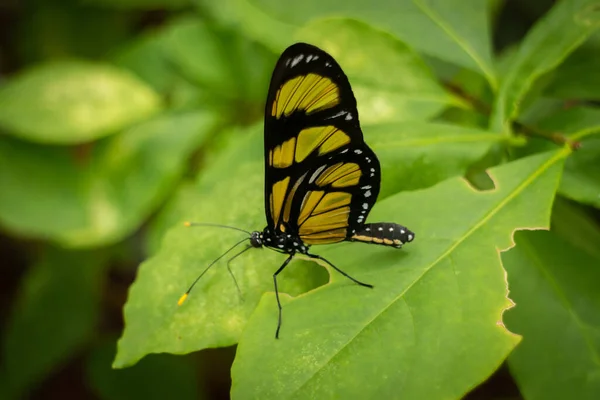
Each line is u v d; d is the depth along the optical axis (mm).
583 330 536
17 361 671
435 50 573
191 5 729
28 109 654
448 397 511
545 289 541
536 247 545
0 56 838
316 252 542
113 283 782
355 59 569
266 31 593
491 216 532
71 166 664
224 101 659
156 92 674
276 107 533
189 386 673
